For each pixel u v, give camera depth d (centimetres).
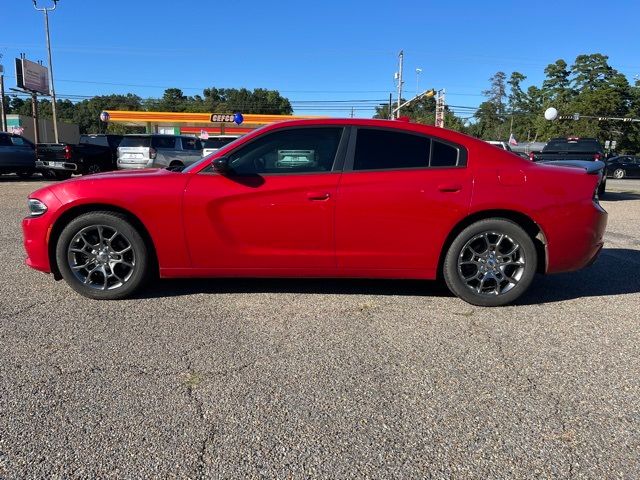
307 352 342
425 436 250
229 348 346
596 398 288
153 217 415
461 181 421
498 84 10206
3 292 455
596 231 436
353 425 258
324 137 429
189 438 245
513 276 436
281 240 422
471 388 297
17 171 1741
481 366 326
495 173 425
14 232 731
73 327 378
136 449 236
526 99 10000
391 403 279
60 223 433
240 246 423
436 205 418
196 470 222
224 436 247
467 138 436
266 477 219
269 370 315
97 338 358
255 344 353
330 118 437
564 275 552
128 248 429
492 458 234
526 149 3400
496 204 418
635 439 250
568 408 277
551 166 446
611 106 6944
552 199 422
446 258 434
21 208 970
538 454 238
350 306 434
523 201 419
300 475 221
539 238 436
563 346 359
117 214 422
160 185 419
